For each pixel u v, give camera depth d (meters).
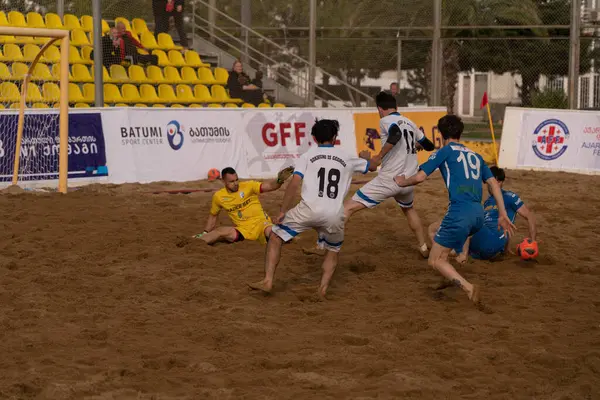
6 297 14.26
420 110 38.94
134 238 19.44
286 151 34.94
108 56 38.47
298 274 16.62
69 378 10.30
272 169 34.47
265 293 14.92
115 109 30.56
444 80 50.56
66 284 15.22
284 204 13.95
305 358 11.24
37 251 18.00
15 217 21.95
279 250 14.45
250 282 15.73
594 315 13.81
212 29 47.88
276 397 9.80
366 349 11.70
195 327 12.71
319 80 47.25
